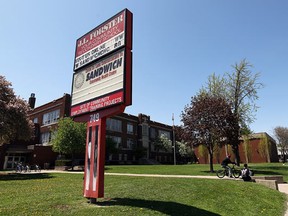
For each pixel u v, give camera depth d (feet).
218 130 77.71
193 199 33.78
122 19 31.96
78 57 37.96
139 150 173.88
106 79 31.68
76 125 105.70
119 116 170.09
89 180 29.84
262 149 164.45
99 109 31.22
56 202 29.07
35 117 162.71
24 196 33.60
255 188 44.80
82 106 34.42
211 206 32.07
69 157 130.00
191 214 27.53
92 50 35.40
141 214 25.00
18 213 24.75
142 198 31.94
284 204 39.52
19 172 92.12
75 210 25.68
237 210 32.53
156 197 32.91
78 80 36.78
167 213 26.40
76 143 102.22
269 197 41.24
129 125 178.60
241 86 107.45
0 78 82.79
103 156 29.55
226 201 35.37
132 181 46.85
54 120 143.84
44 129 149.69
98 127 30.81
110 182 46.80
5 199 31.76
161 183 43.55
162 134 203.51
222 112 79.97
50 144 133.59
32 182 52.03
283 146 252.83
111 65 31.55
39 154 127.13
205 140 79.41
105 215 24.20
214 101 83.30
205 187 41.45
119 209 26.12
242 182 48.93
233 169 61.87
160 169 90.89
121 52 30.66
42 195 33.96
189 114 84.12
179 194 35.58
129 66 30.01
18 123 80.59
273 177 59.47
